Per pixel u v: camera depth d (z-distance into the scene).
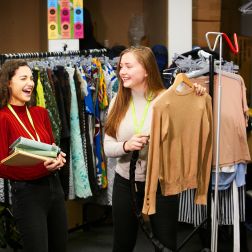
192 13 4.10
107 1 4.83
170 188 2.37
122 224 2.48
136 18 4.84
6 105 2.47
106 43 4.66
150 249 3.66
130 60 2.34
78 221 4.00
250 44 4.35
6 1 4.44
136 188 2.41
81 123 3.35
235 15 4.75
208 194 2.91
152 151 2.26
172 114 2.30
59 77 3.21
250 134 3.44
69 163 3.31
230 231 3.68
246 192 3.51
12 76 2.43
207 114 2.44
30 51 4.54
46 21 4.03
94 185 3.45
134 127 2.38
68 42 3.70
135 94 2.42
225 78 2.95
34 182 2.44
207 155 2.51
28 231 2.44
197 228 3.20
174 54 3.76
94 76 3.42
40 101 3.09
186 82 2.34
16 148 2.29
